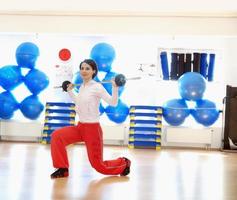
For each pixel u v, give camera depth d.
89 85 4.02
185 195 3.49
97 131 3.99
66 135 4.06
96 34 6.64
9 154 5.46
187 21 6.48
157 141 6.63
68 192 3.47
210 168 4.88
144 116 6.80
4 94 6.65
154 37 6.89
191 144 6.98
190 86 6.30
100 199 3.27
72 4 5.82
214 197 3.44
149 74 6.95
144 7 5.91
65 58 6.77
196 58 6.78
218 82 6.97
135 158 5.54
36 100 6.67
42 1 5.68
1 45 7.07
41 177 4.04
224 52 6.96
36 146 6.41
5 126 7.00
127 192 3.54
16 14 6.61
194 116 6.56
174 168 4.81
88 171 4.45
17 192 3.42
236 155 6.15
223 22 6.45
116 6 5.89
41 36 7.03
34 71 6.65
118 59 7.02
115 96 3.96
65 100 6.89
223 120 6.77
